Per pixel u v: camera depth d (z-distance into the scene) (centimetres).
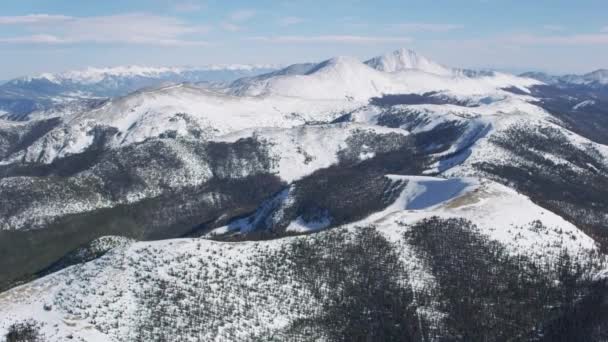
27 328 18350
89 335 18200
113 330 18662
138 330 18800
